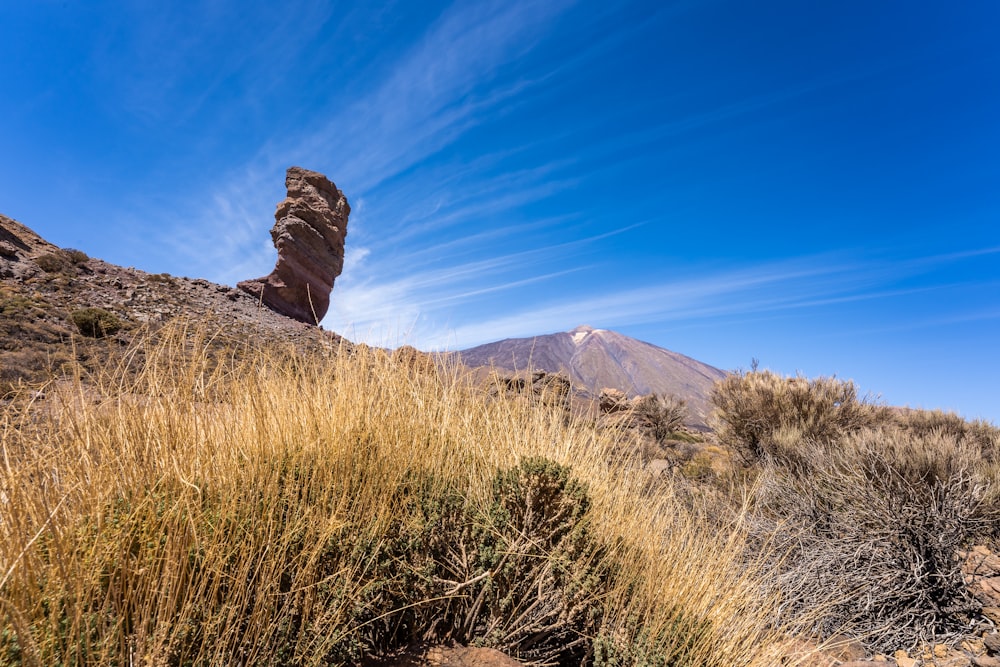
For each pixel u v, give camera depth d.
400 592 1.96
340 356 3.29
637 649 2.03
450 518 2.33
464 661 1.92
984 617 3.72
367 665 1.80
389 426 2.83
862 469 4.95
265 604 1.59
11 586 1.33
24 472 1.63
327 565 1.84
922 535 4.00
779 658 2.33
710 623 2.33
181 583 1.53
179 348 2.41
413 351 3.79
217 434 2.25
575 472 3.06
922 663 3.35
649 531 2.90
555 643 2.17
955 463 4.89
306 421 2.59
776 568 3.43
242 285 41.75
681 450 8.76
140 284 32.09
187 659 1.43
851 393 9.38
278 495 2.04
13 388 1.93
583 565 2.24
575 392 4.41
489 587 2.07
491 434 3.40
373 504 2.15
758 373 10.00
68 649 1.26
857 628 3.69
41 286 25.52
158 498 1.75
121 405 2.05
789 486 5.43
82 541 1.49
